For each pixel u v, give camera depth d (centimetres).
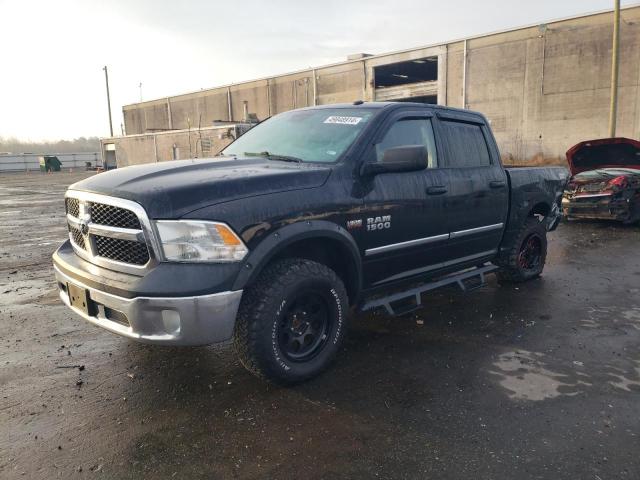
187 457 269
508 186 543
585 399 329
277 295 323
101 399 331
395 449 275
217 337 300
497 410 315
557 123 2970
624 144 1077
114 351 411
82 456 270
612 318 487
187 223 293
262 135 462
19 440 285
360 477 252
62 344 427
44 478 252
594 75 2805
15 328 466
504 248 565
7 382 356
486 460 265
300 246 362
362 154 385
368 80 3984
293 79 4631
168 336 294
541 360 391
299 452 273
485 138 528
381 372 370
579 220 1191
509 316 493
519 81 3095
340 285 363
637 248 844
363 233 379
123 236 304
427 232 438
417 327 464
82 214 334
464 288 509
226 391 342
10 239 1002
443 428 296
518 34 3070
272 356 327
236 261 303
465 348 415
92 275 320
